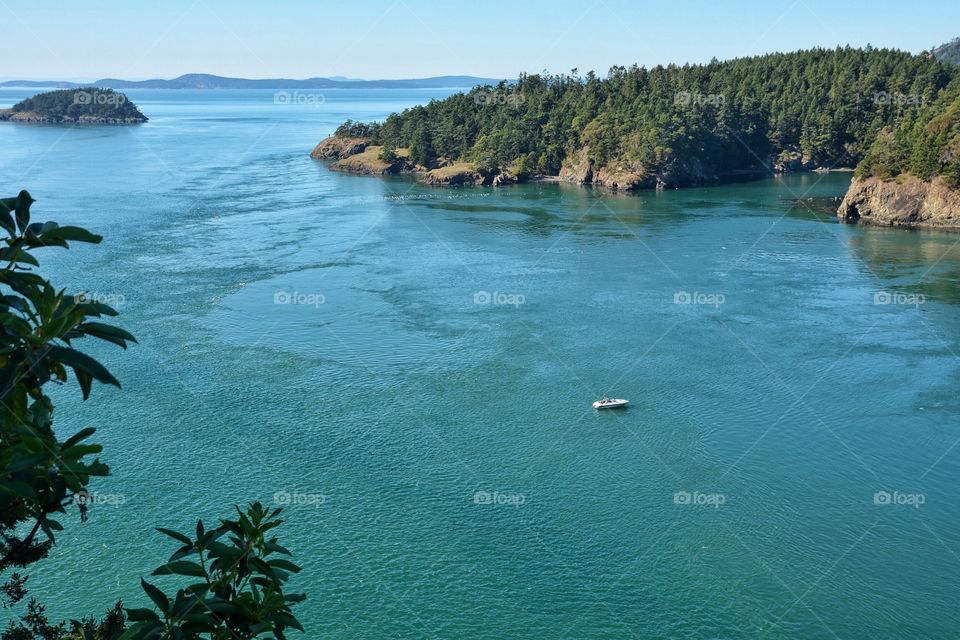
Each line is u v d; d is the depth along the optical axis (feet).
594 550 138.92
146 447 169.68
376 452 170.71
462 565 134.10
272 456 167.63
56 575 128.67
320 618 121.70
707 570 134.10
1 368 21.20
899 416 190.80
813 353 231.30
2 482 21.45
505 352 230.07
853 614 124.36
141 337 234.38
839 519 149.38
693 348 234.79
